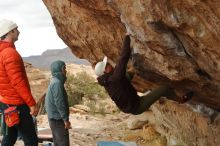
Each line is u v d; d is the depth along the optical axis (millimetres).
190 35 4285
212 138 6969
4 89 5566
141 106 5207
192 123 7602
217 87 5211
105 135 10805
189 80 5148
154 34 4609
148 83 6520
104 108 14930
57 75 6512
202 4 3840
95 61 7812
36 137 5828
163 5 4172
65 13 7098
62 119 6594
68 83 17562
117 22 5746
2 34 5543
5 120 5590
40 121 12609
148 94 5293
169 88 5418
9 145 5824
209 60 4523
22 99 5613
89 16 6391
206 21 4008
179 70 4945
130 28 4848
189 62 4809
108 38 6449
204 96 5809
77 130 11469
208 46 4273
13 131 5801
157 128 10156
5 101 5570
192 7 3975
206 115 6656
